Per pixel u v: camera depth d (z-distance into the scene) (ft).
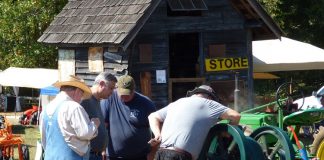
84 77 56.85
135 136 28.91
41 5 88.58
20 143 44.62
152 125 26.91
